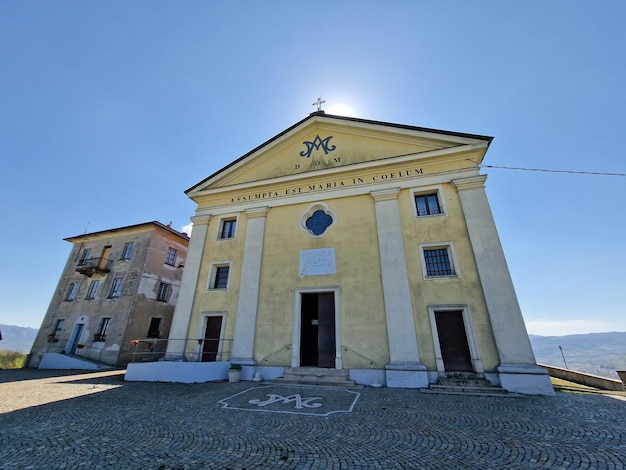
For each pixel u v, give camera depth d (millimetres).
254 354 12406
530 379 9164
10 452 4648
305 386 10367
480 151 12688
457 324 10750
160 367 11828
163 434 5496
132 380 12102
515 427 5738
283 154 16156
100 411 7109
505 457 4395
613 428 5488
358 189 13867
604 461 4148
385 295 11539
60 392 9555
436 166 13125
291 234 14141
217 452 4672
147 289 21625
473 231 11477
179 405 7695
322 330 12305
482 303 10555
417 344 10633
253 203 15625
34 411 7102
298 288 12930
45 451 4695
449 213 12148
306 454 4578
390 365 10484
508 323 10000
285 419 6434
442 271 11625
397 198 13008
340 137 15312
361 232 13023
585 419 6137
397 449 4750
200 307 14156
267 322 12797
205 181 16984
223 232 15922
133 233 23703
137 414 6852
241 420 6371
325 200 14234
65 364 19750
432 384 9742
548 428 5609
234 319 13383
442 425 5945
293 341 12125
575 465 4074
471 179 12227
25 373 16203
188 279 14852
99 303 21891
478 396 8695
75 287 24125
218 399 8391
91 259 24000
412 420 6301
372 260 12383
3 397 8773
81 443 5043
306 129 16031
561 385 10938
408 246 12125
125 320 20078
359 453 4605
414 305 11211
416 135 13758
